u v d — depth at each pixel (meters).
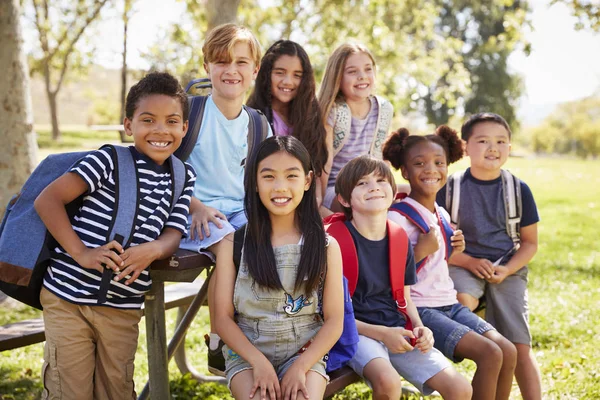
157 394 2.60
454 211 3.48
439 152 3.12
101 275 2.36
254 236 2.34
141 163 2.50
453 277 3.39
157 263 2.45
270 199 2.31
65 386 2.45
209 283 2.65
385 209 2.71
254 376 2.19
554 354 4.20
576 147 45.03
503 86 34.47
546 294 5.74
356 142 3.78
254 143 3.04
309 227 2.36
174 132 2.51
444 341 2.79
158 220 2.44
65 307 2.40
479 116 3.48
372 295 2.71
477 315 3.30
